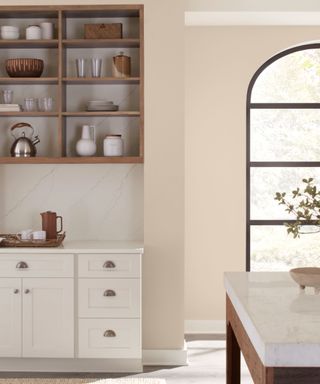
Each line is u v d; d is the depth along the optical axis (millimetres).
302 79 6066
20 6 4887
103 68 5242
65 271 4645
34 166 5312
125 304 4664
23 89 5246
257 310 2412
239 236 5945
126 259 4656
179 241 4945
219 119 5922
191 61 5898
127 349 4680
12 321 4680
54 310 4672
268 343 1953
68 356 4664
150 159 4926
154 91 4918
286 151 6098
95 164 5289
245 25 5828
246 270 6074
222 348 5383
